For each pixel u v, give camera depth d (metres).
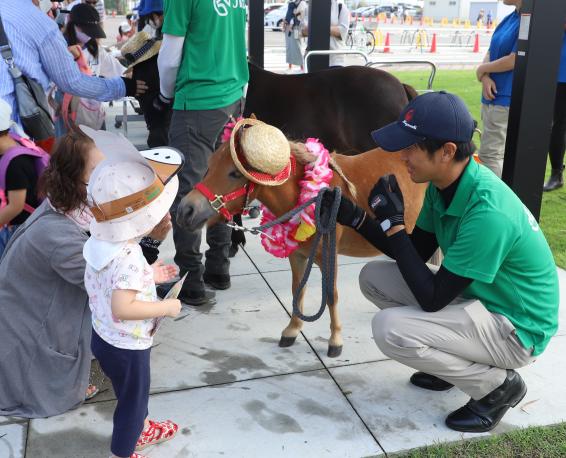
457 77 14.60
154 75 4.61
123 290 2.14
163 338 3.57
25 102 3.67
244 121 2.80
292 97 4.82
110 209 2.11
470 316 2.59
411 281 2.51
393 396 3.04
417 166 2.46
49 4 7.07
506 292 2.60
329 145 4.88
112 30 25.75
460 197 2.50
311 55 6.33
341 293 4.14
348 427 2.80
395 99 4.80
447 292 2.47
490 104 5.52
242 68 4.11
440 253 3.67
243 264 4.63
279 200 2.97
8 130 3.27
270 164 2.70
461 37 27.30
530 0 4.16
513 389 2.76
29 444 2.67
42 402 2.84
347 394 3.05
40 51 3.72
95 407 2.93
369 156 3.38
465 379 2.71
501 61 5.25
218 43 3.79
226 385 3.12
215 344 3.52
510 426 2.81
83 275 2.65
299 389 3.09
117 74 7.04
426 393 3.06
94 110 5.97
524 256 2.52
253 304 4.00
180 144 3.90
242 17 3.99
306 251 3.21
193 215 2.80
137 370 2.30
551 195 6.51
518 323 2.61
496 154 5.62
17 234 2.84
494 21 38.53
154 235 2.65
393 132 2.44
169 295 2.38
